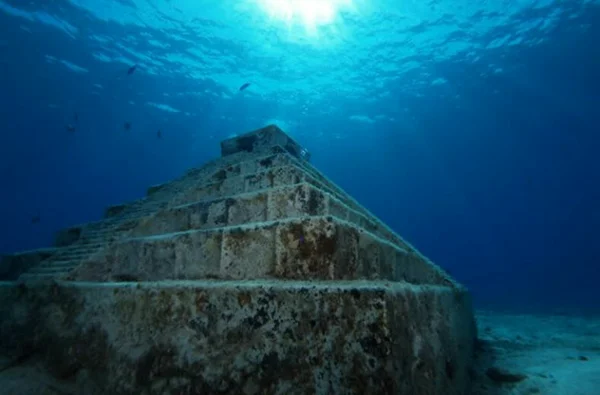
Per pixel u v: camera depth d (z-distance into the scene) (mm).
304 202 2760
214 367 1776
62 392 2324
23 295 3123
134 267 3152
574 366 3938
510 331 7605
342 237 2148
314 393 1479
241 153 6531
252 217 3016
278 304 1740
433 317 2486
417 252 5000
